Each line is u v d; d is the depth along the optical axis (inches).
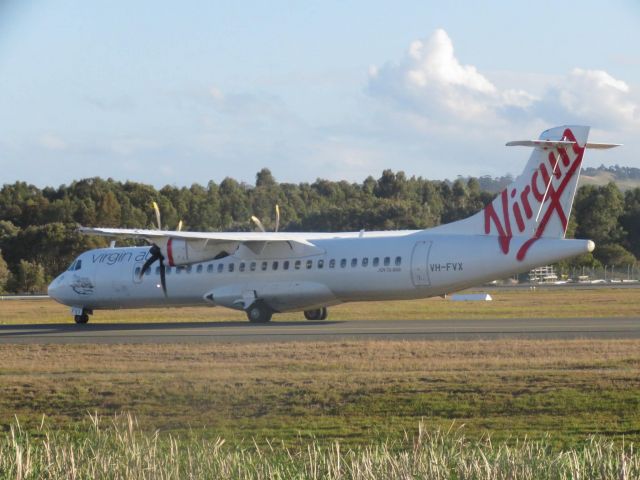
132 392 2145.7
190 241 3996.1
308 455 1478.8
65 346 3097.9
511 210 3604.8
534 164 3553.2
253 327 3693.4
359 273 3811.5
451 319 4084.6
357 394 2037.4
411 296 3777.1
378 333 3221.0
